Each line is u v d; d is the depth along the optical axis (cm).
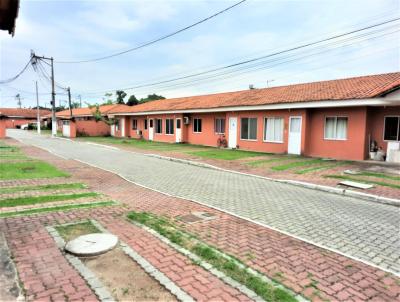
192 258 443
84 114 4047
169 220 619
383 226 609
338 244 514
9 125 6662
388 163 1425
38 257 439
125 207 703
